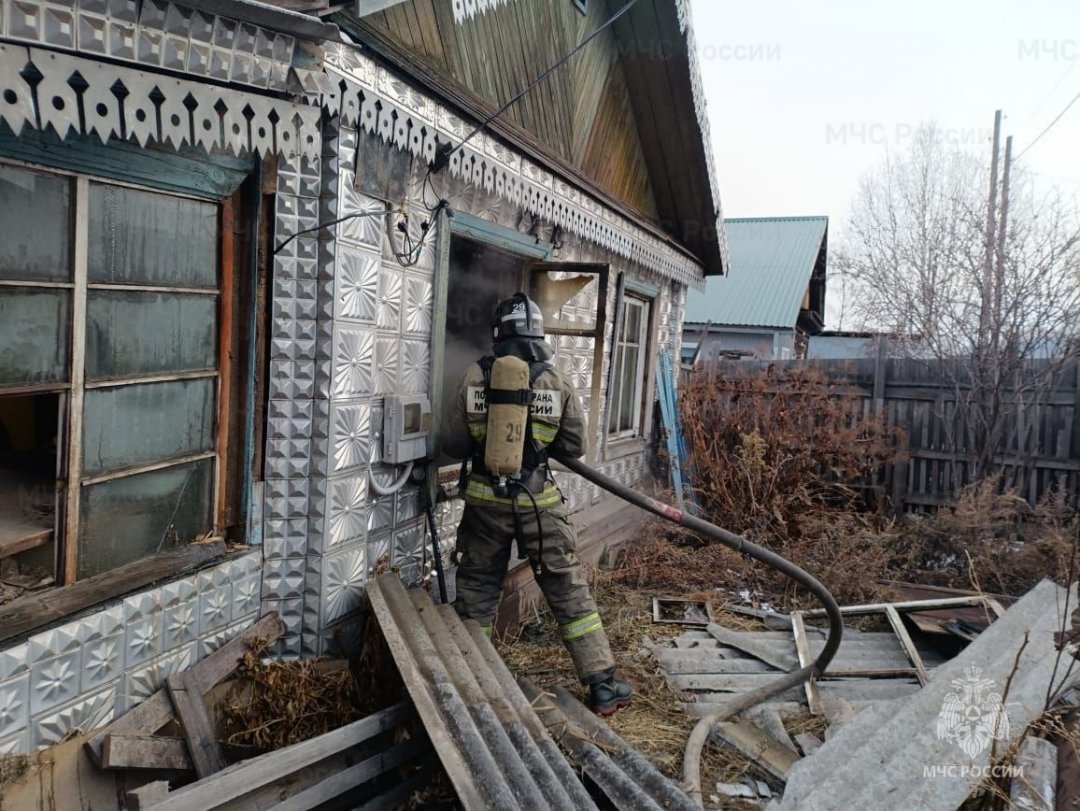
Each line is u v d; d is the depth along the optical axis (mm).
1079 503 6629
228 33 1837
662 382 7102
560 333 4273
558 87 4621
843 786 2537
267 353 2664
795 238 17344
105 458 2180
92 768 2076
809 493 6562
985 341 7016
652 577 5348
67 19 1550
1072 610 3264
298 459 2732
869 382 7691
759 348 13023
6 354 1885
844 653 4223
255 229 2578
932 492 7316
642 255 5812
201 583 2443
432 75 3055
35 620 1933
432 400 3422
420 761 2656
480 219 3734
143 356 2275
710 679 3869
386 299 3051
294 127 2121
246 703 2602
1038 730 2596
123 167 2105
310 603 2787
